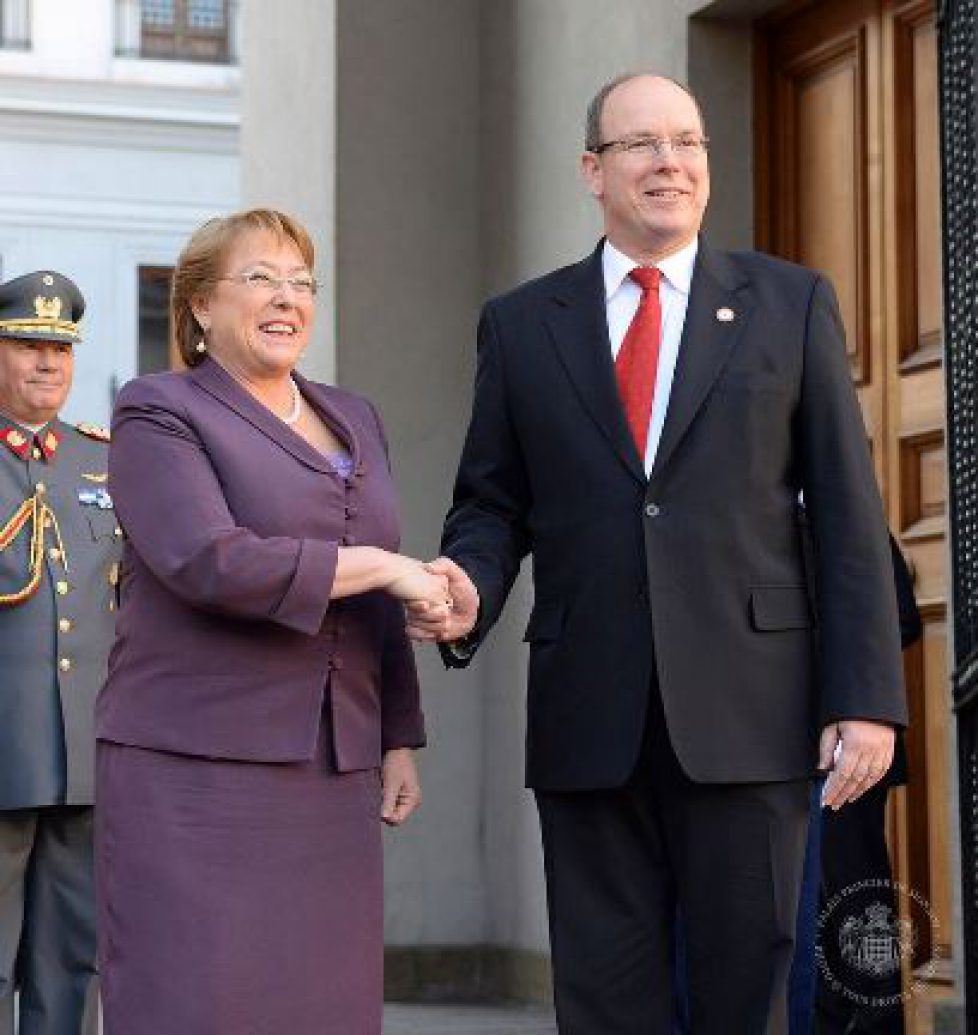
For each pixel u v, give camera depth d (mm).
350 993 4652
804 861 5133
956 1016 6270
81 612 6457
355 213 9383
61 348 6535
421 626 4621
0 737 6340
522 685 9094
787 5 7617
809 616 4723
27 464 6516
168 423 4598
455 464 9406
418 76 9445
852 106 7402
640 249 4797
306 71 9867
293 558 4477
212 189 22875
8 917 6398
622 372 4758
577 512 4723
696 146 4777
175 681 4578
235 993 4523
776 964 4672
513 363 4848
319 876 4617
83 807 6441
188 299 4766
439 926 9312
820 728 4688
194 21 22828
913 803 7066
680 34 7777
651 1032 4754
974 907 6043
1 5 22438
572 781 4695
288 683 4590
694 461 4645
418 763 9336
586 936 4758
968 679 5969
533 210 9023
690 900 4688
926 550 7043
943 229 6191
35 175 22484
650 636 4637
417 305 9414
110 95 22547
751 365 4680
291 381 4836
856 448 4695
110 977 4598
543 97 8914
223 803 4547
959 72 6047
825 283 4816
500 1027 8367
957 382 6098
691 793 4652
